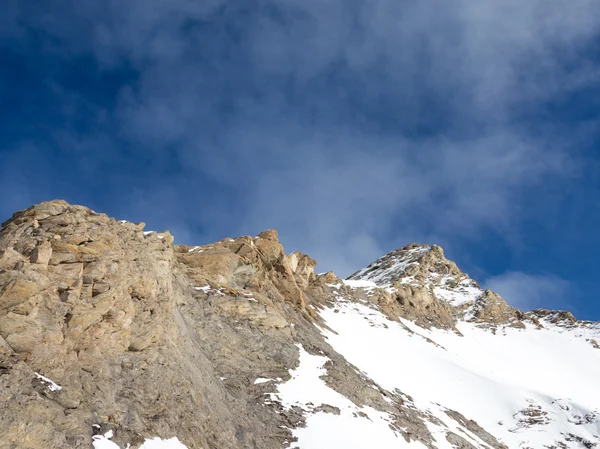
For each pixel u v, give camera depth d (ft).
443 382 206.59
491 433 179.42
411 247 561.02
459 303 423.64
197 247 180.65
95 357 79.66
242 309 147.33
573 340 384.06
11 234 84.07
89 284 84.12
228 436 92.68
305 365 141.79
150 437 76.23
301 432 108.78
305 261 278.67
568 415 198.70
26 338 70.44
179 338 103.91
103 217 103.30
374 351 207.82
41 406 65.31
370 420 126.21
